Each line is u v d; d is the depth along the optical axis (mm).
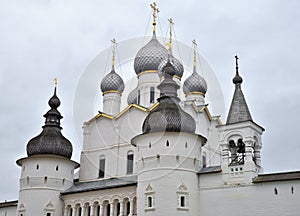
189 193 41094
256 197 38938
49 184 49875
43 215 48688
